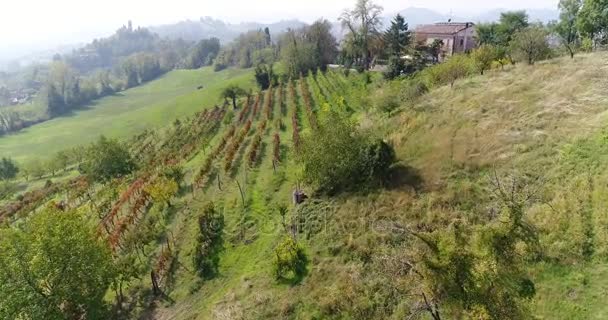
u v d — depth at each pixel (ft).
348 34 311.68
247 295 78.13
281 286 77.77
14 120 498.28
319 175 104.06
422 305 48.44
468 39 288.10
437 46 254.06
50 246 75.56
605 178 69.56
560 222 65.36
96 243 83.87
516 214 44.78
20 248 74.69
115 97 612.70
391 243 76.33
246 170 144.46
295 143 154.40
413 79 173.58
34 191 214.48
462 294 40.40
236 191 128.16
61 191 195.21
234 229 105.40
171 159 187.11
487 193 79.56
